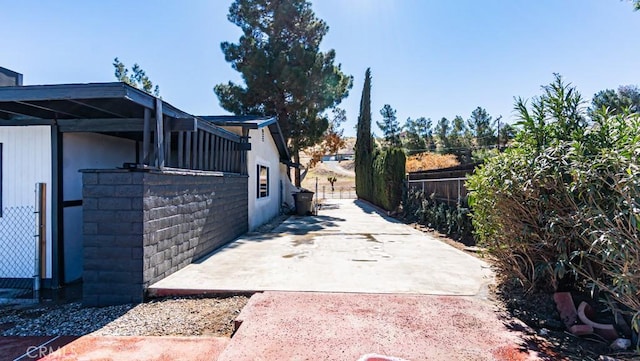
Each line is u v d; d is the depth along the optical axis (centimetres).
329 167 5325
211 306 382
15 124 525
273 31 1781
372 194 1827
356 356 260
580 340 293
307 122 1816
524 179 348
